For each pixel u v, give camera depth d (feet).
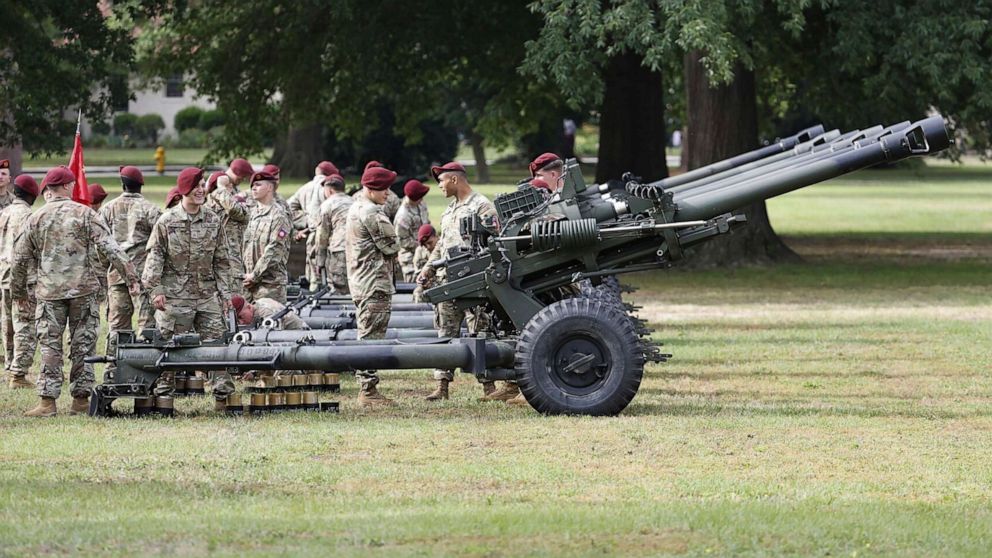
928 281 148.87
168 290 69.46
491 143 307.17
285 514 47.11
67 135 152.87
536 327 66.13
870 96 153.69
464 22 173.58
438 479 53.16
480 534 43.86
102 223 68.90
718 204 67.97
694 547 42.83
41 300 67.87
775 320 112.78
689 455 58.13
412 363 66.59
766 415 68.13
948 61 141.18
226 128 183.21
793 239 215.51
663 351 93.66
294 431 63.10
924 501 50.37
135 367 66.90
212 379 73.15
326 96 186.39
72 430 63.16
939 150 68.13
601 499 49.80
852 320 112.68
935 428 65.05
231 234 86.58
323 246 96.22
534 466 55.36
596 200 68.54
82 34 148.05
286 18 175.32
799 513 47.39
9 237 82.02
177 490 50.93
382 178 72.33
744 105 159.84
